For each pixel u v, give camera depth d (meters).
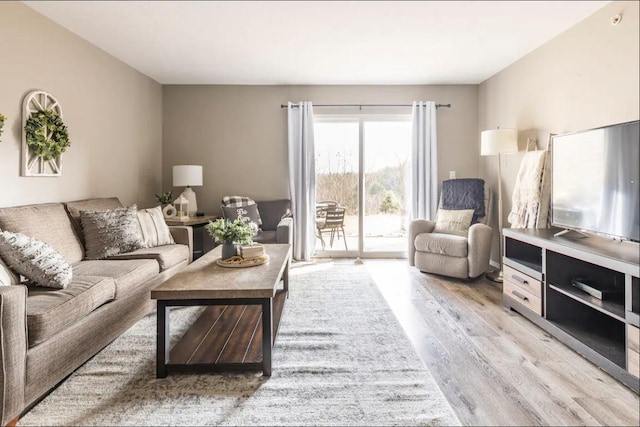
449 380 2.00
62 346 1.90
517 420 1.66
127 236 3.19
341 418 1.67
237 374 2.06
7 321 1.56
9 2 2.73
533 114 3.91
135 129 4.51
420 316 2.97
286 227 4.23
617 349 2.16
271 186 5.25
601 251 2.20
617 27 2.79
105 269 2.63
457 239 3.99
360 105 5.18
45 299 1.92
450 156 5.22
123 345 2.44
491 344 2.45
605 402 1.80
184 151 5.21
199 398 1.83
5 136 2.71
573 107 3.30
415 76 4.81
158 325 2.02
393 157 5.31
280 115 5.20
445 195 4.73
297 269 4.59
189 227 3.86
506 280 3.14
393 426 1.61
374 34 3.47
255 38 3.56
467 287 3.80
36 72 2.98
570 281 2.56
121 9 2.97
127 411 1.73
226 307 2.92
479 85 5.16
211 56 4.05
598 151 2.45
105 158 3.92
